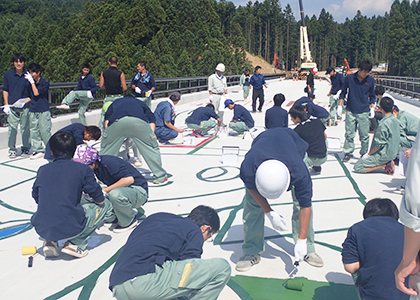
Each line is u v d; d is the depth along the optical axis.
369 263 2.64
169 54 50.56
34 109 7.16
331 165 7.04
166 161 7.30
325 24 139.62
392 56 95.75
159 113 8.52
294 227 3.63
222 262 2.66
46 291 3.25
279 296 3.13
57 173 3.61
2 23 104.31
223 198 5.35
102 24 58.62
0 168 6.77
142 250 2.51
